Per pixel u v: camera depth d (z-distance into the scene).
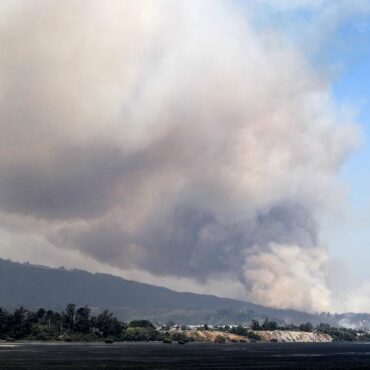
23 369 198.25
